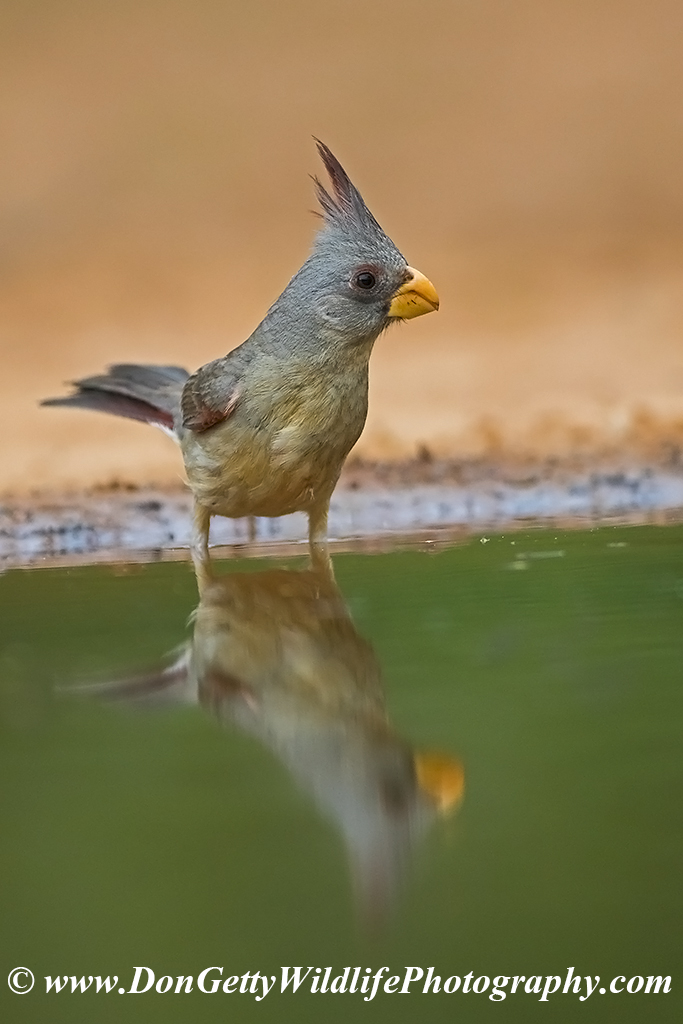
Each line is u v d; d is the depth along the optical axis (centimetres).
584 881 525
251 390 977
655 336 1831
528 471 1351
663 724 654
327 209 991
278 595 920
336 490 1310
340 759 639
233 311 2000
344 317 973
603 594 897
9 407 1642
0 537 1170
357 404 1000
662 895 521
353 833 565
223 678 757
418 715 680
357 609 882
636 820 563
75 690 745
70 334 1953
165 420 1198
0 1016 532
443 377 1747
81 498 1286
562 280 2091
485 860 546
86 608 903
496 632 815
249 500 1019
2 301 2133
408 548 1064
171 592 941
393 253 982
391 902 521
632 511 1201
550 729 657
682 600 879
